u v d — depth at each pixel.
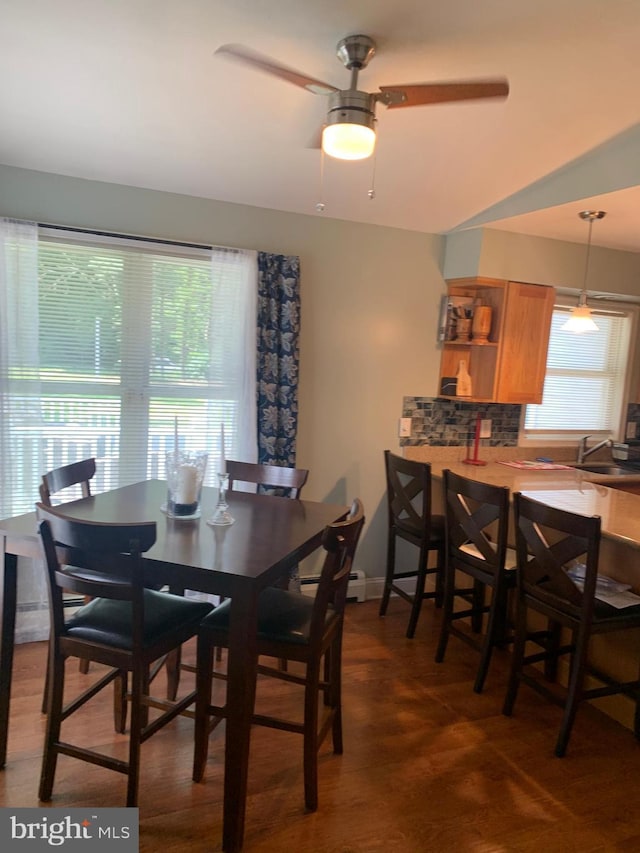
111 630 1.87
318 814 1.93
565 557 2.30
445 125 2.43
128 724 2.36
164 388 3.18
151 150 2.69
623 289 3.93
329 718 2.11
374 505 3.73
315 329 3.46
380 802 2.00
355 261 3.51
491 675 2.89
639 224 3.17
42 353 2.94
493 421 4.04
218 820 1.88
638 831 1.94
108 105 2.35
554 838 1.89
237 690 1.74
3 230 2.73
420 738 2.37
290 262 3.25
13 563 2.05
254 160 2.79
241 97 2.27
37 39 1.96
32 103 2.33
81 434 3.06
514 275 3.57
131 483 3.16
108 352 3.06
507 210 3.19
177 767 2.12
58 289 2.94
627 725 2.51
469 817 1.96
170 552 1.89
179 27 1.87
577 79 2.06
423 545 3.21
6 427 2.84
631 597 2.42
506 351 3.66
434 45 1.89
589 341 4.43
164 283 3.12
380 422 3.69
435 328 3.77
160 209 3.07
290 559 1.93
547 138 2.50
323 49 1.95
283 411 3.33
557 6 1.69
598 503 2.88
